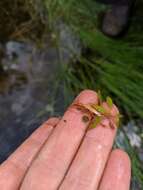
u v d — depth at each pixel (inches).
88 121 5.5
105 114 5.6
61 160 5.4
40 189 5.2
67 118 5.6
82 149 5.4
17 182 5.4
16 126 8.3
